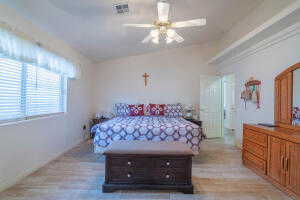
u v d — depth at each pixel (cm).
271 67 364
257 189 267
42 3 260
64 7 284
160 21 294
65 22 327
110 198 239
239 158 404
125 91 627
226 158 404
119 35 427
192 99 630
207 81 614
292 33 310
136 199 238
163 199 239
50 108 380
